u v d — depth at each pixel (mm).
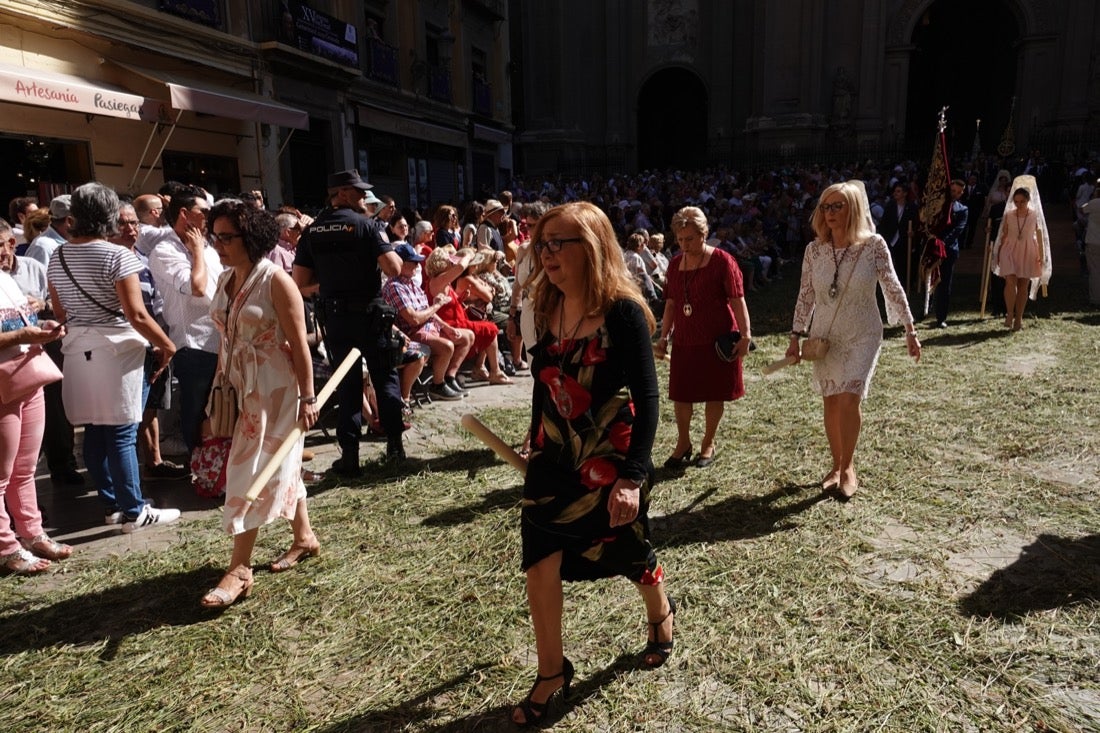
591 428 2340
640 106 37469
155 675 2818
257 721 2562
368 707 2613
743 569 3492
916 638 2895
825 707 2529
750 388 6879
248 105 12062
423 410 6496
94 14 10414
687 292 4699
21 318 3641
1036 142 29797
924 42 38844
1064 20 30344
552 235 2287
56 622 3188
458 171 24438
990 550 3609
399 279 6395
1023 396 6199
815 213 4230
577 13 35125
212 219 3191
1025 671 2680
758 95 32812
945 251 9297
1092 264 10734
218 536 4031
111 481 4184
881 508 4129
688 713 2533
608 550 2434
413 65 20703
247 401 3240
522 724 2484
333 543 3891
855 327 4137
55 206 5316
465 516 4199
